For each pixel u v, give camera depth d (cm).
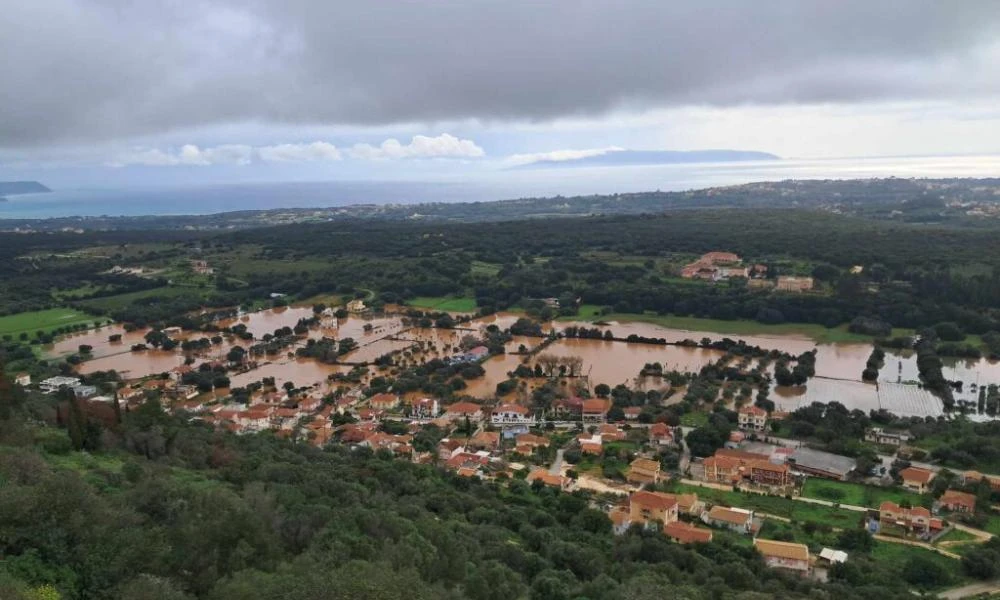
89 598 4997
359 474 11419
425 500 10738
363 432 15275
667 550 9762
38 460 7069
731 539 10581
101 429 10725
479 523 10306
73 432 10062
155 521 6650
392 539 7450
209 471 10269
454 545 7681
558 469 13712
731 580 8956
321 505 8250
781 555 9869
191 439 11781
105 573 5203
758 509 11775
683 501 11744
